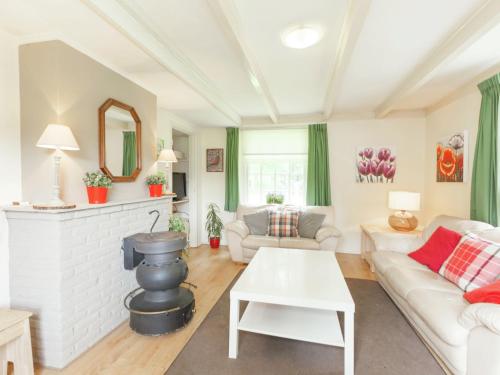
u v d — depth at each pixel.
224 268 3.53
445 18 1.71
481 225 2.22
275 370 1.63
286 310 1.99
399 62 2.37
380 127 4.08
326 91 3.21
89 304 1.85
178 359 1.73
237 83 2.95
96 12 1.44
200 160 4.81
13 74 1.78
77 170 1.88
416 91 3.05
